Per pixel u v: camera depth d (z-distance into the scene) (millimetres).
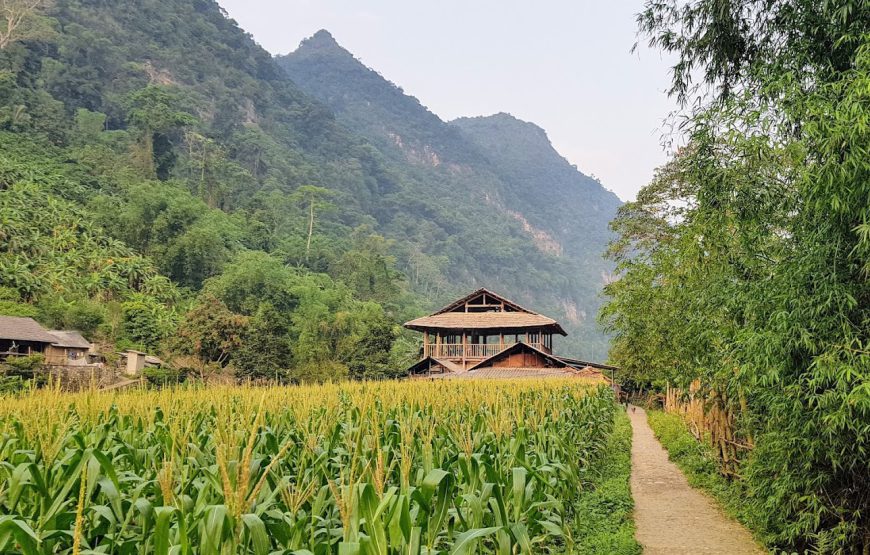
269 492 6262
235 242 106875
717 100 9500
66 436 7418
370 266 117625
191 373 42812
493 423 10391
